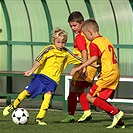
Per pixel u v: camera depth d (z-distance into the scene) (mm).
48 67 22516
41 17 34188
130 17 32719
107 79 21375
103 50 21391
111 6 32875
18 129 21172
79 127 22141
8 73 30828
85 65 21234
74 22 23906
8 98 31969
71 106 23938
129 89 33500
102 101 21516
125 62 33156
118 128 21859
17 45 34750
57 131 20828
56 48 22578
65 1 33625
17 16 34531
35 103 33031
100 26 33219
